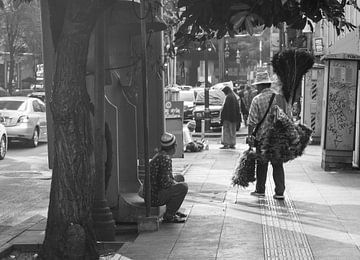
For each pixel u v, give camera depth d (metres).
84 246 5.91
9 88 39.88
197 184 11.47
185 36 6.26
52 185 5.95
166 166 7.96
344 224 7.77
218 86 33.16
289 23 5.66
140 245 6.88
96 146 7.41
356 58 12.52
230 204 9.31
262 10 5.07
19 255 6.88
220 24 5.70
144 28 7.53
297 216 8.32
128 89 9.20
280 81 9.68
